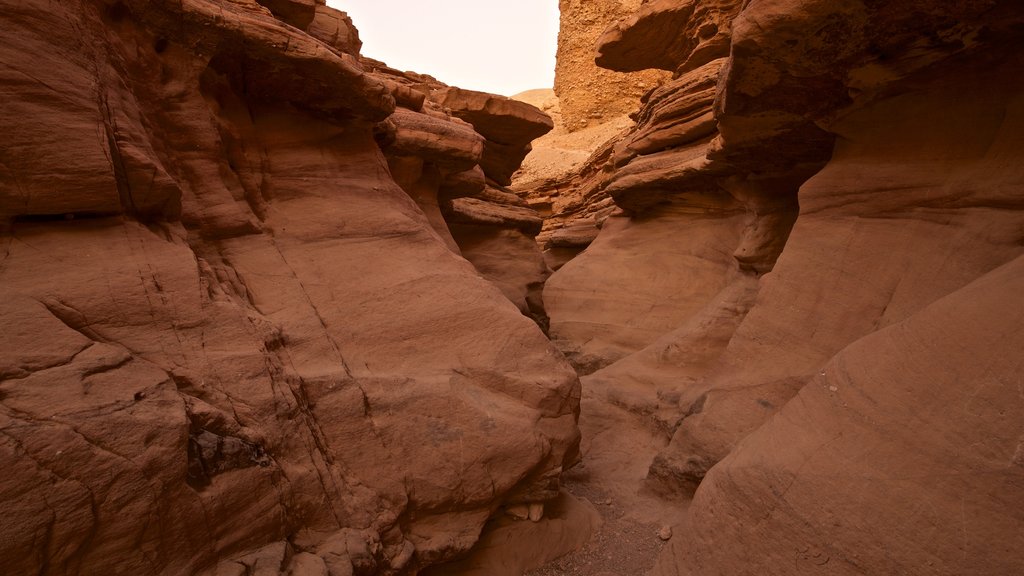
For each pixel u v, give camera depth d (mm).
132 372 3887
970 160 5824
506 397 6359
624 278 15406
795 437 4426
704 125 12539
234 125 6617
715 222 13789
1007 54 5434
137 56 5469
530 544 6270
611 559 6516
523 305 16969
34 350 3516
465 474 5539
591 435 10477
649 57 18797
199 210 5801
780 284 7699
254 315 5328
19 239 4098
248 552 3971
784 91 6973
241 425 4355
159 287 4574
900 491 3498
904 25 5441
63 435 3223
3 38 4094
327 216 6992
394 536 5000
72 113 4336
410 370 6051
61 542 3053
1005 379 3480
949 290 5535
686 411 8828
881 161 6797
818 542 3664
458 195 14805
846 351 4914
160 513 3490
